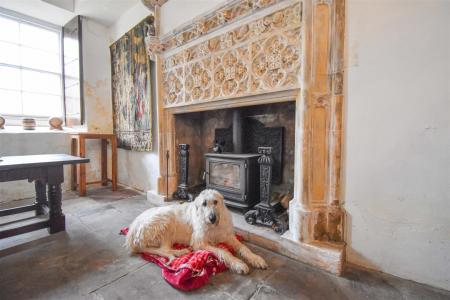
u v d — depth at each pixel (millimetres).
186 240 1742
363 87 1443
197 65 2410
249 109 2598
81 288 1317
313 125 1607
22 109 3619
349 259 1562
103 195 3338
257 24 1849
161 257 1575
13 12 3408
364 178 1475
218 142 2688
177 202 2760
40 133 3346
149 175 3338
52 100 3939
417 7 1256
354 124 1491
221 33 2133
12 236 1905
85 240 1930
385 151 1394
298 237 1620
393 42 1332
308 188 1615
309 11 1534
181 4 2510
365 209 1483
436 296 1241
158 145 2908
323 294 1267
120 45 3639
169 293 1276
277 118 2438
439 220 1266
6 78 3447
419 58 1264
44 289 1306
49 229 2047
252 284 1351
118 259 1630
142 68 3197
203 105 2439
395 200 1381
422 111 1272
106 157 3951
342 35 1498
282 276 1429
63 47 3891
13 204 2998
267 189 1935
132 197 3234
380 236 1441
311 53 1559
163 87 2869
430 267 1305
